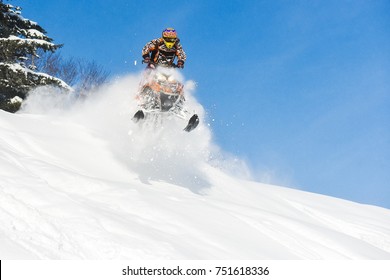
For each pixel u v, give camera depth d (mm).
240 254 12977
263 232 15812
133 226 12484
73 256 10336
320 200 28469
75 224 11711
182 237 12977
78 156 19953
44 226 11102
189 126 18797
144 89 19094
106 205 14117
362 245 17609
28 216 11289
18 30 48781
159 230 13008
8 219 10867
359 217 26250
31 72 47500
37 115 24406
